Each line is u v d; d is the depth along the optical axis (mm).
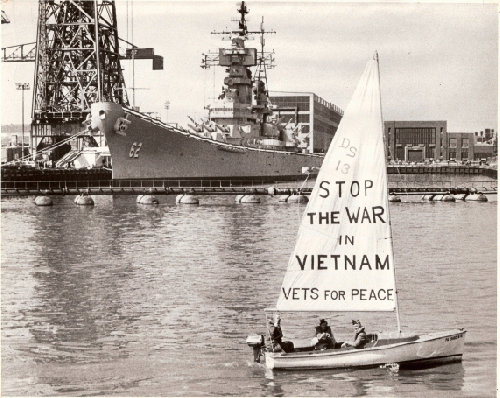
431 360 24797
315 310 24906
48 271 40969
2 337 27922
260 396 22109
